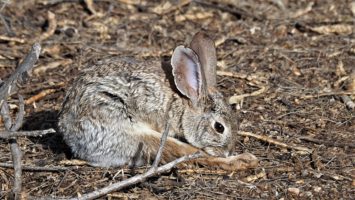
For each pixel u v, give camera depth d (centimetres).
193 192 1059
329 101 1363
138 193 1059
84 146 1125
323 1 1895
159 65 1162
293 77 1473
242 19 1786
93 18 1756
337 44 1627
